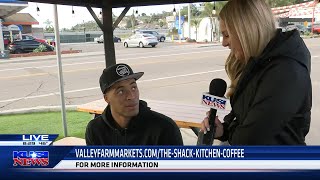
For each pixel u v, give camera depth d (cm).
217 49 2306
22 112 744
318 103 684
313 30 2755
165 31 5066
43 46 2523
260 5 149
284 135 137
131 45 2886
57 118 686
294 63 139
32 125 641
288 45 143
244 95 155
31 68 1548
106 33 388
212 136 179
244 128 144
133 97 215
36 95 952
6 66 1678
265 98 138
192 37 3784
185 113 461
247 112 150
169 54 2020
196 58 1742
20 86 1095
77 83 1115
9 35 3109
